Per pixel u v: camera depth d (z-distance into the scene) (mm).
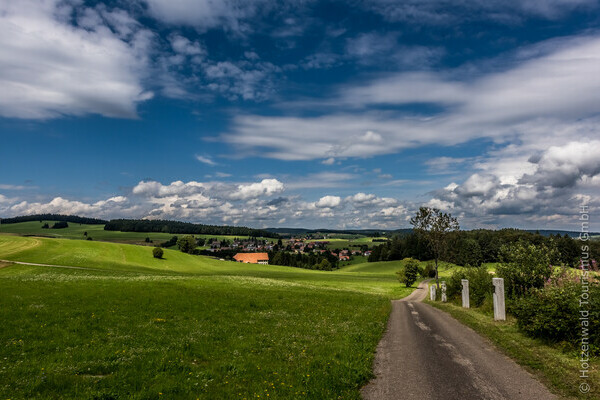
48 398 8367
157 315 20109
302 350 13219
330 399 8398
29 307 19938
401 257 174750
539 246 20891
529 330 13297
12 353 11930
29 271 65938
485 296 24531
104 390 8906
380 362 11438
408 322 19516
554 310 12016
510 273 20625
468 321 18438
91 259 99125
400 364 11062
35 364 10844
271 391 9070
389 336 15703
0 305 20281
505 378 9414
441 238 53281
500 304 17906
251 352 13070
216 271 114938
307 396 8680
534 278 19859
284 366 11242
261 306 25938
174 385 9398
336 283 81125
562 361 10367
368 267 167000
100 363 11148
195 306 23984
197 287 36438
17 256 89750
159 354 12344
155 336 15078
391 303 32875
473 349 12609
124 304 23047
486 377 9539
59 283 33031
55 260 90250
